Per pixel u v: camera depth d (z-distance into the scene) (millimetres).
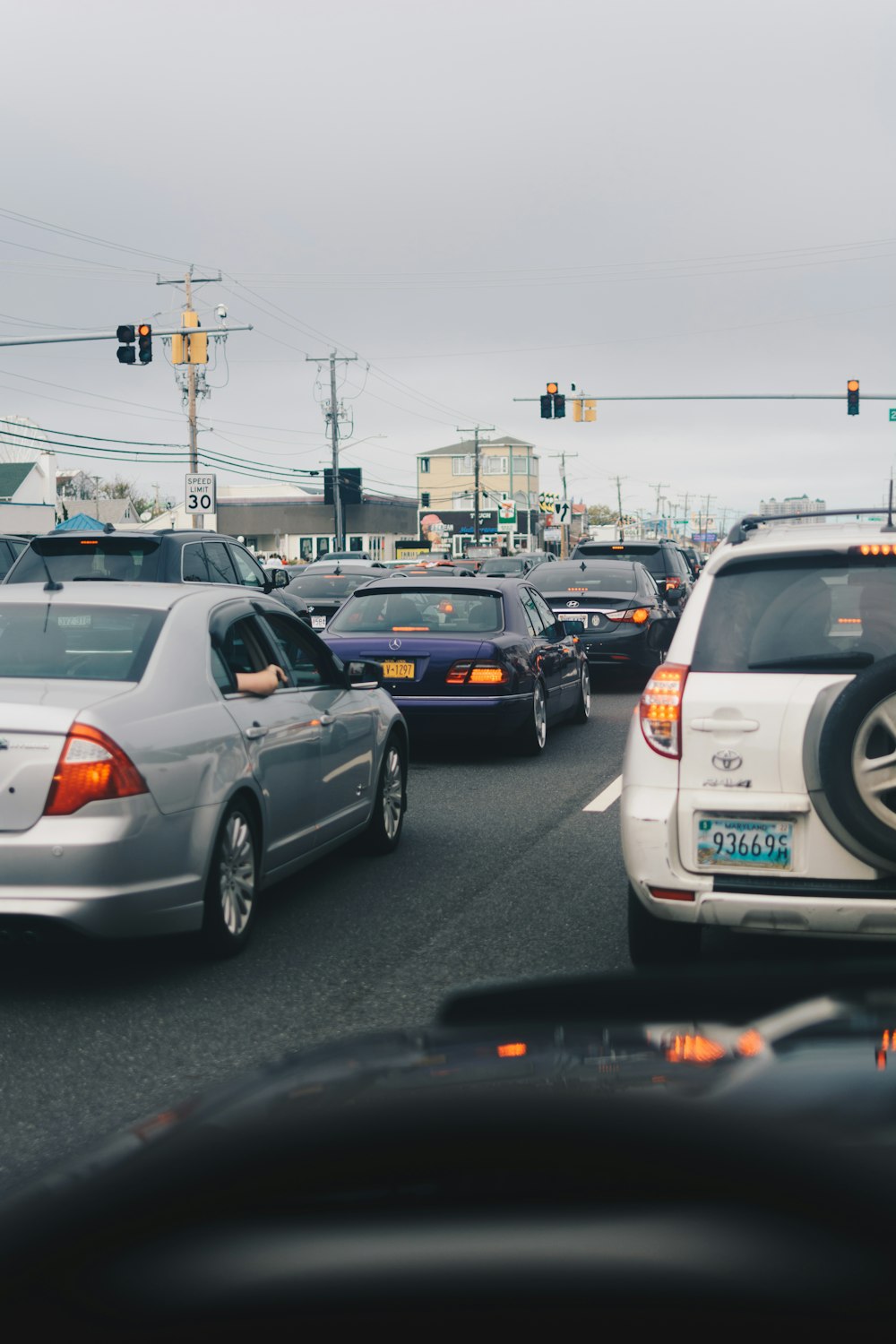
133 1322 875
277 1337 865
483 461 154750
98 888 4703
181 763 5074
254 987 5062
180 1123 1221
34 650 5406
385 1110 1103
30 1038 4473
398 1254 879
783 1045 1286
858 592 4664
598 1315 851
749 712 4488
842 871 4371
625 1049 1318
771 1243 872
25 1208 1008
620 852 7742
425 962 5426
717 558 4855
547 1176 953
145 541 13117
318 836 6539
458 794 9859
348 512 105625
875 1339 838
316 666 7035
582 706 14125
